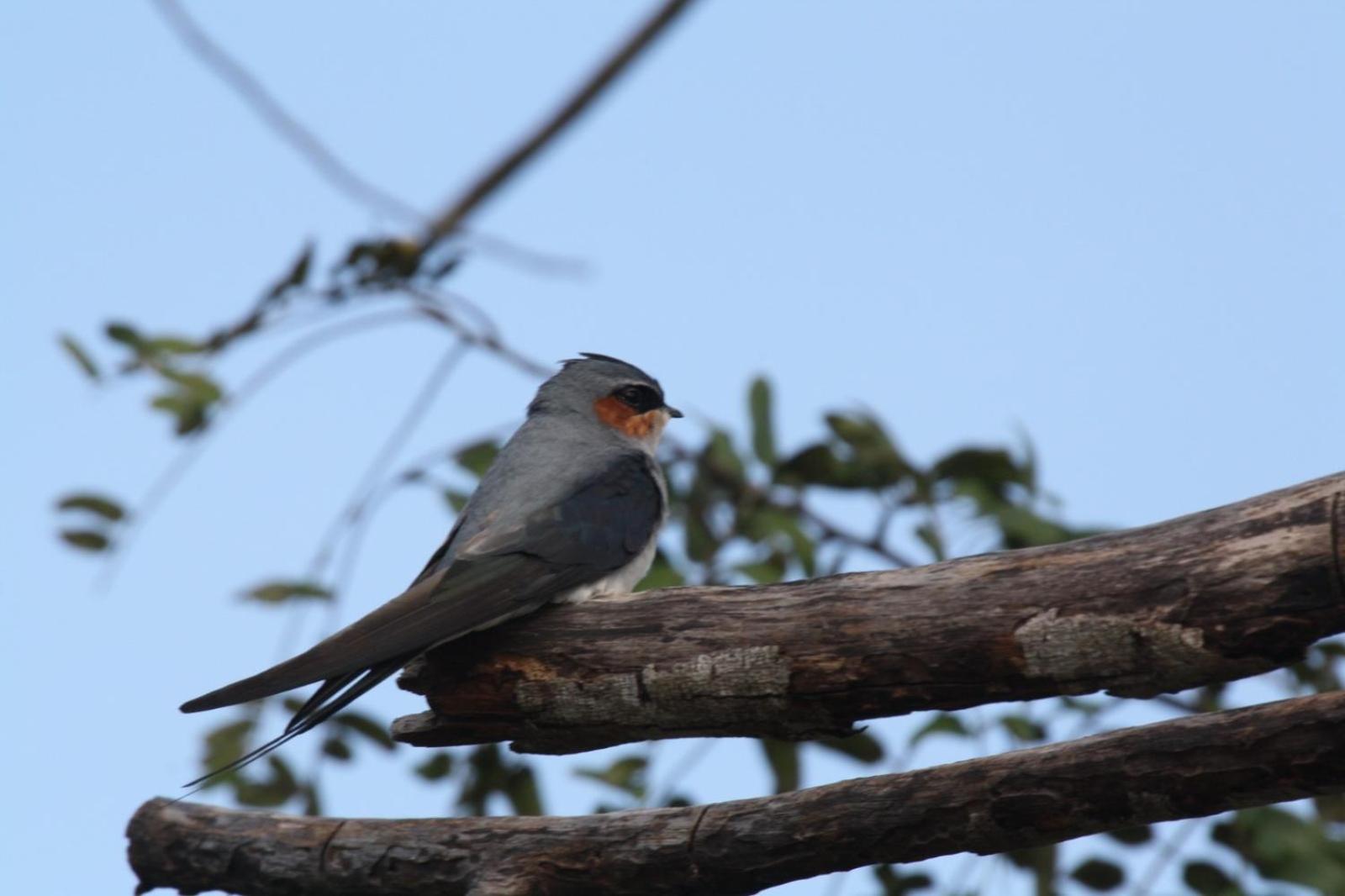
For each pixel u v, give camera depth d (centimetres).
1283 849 1075
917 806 878
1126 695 855
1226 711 810
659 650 959
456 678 1037
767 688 923
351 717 1191
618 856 953
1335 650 1226
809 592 923
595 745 1020
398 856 1015
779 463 1361
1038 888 1134
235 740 1177
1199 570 810
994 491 1299
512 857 981
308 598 1193
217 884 1076
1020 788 849
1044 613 848
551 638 1004
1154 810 825
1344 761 768
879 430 1310
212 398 1242
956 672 876
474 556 1162
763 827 919
